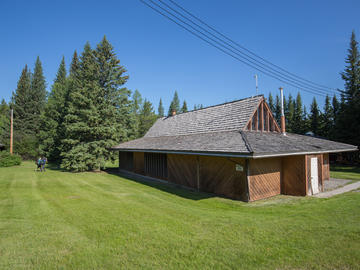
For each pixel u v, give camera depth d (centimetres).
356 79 3419
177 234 574
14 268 421
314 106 4622
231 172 1061
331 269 395
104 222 681
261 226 620
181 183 1394
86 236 571
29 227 641
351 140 2845
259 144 972
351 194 1060
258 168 1035
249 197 979
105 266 426
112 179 1733
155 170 1694
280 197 1071
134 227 632
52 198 1042
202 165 1231
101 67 2278
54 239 554
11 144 3284
